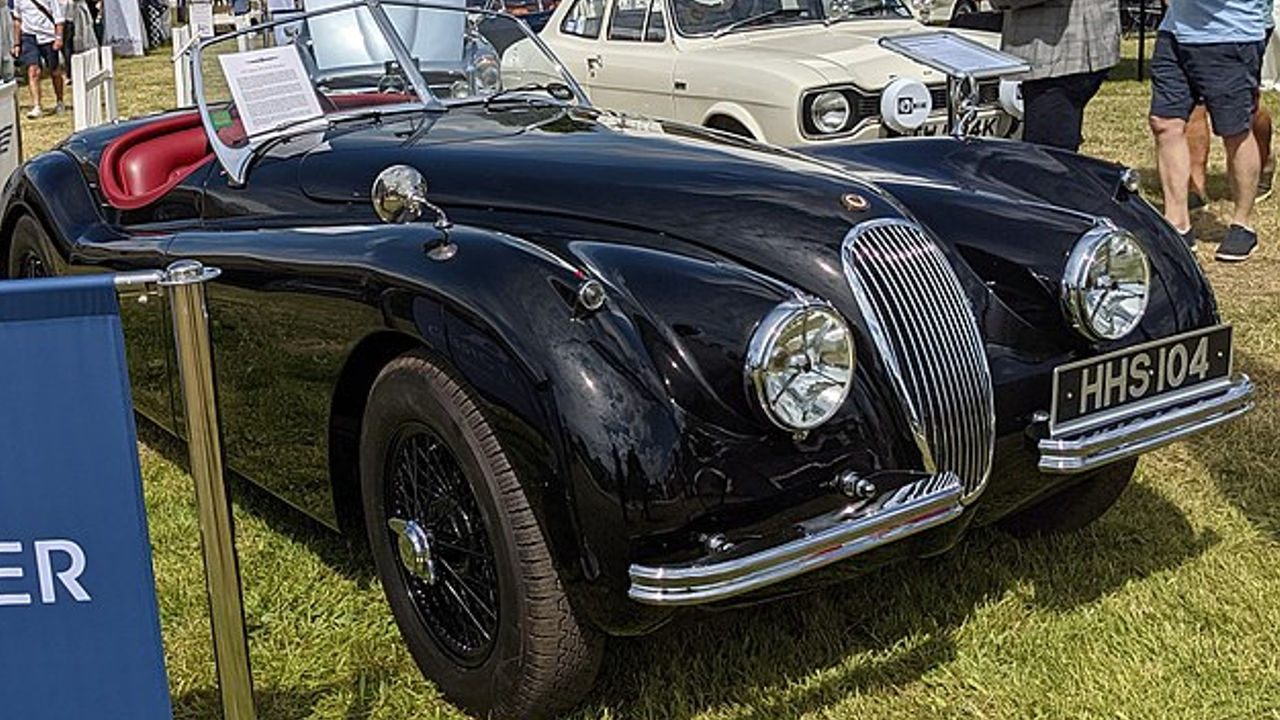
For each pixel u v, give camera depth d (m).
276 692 3.19
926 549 3.02
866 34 8.20
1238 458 4.40
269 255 3.33
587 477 2.58
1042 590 3.55
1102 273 3.21
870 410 2.91
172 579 3.77
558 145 3.61
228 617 2.38
